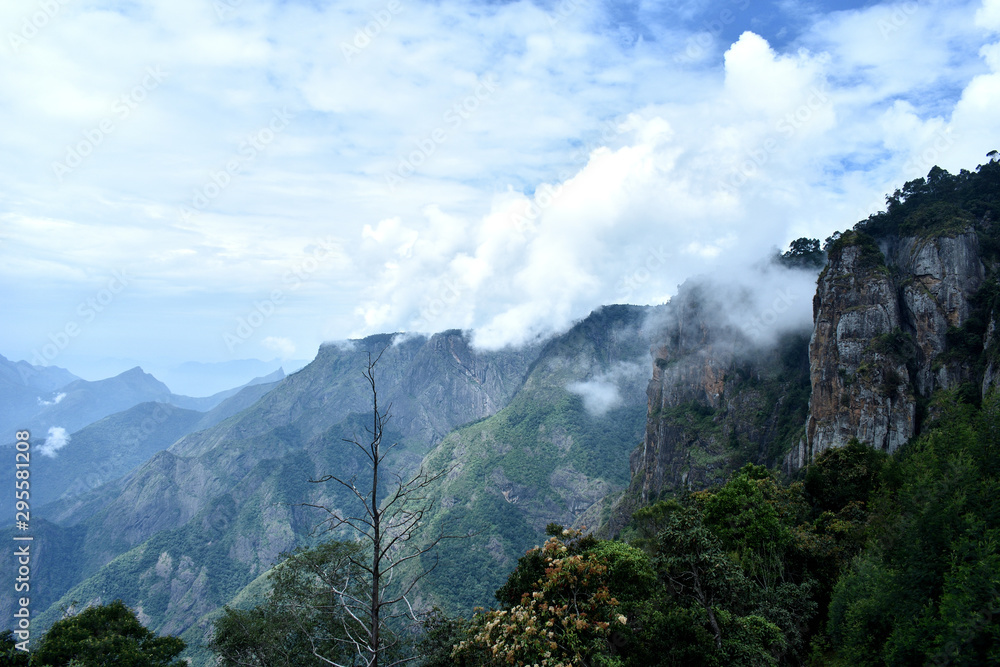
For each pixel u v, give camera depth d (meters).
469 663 31.30
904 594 30.06
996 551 26.83
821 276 112.19
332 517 19.06
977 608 24.89
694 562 35.41
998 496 29.30
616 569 36.47
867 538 46.84
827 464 72.19
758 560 47.44
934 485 31.62
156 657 41.69
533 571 37.03
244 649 38.06
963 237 97.00
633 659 31.28
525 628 27.41
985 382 82.25
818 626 43.09
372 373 19.36
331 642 33.50
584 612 30.00
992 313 87.88
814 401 108.00
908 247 105.31
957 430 36.91
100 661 38.16
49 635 39.81
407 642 29.78
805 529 55.44
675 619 31.77
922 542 30.53
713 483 136.62
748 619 34.91
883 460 66.56
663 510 59.03
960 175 115.88
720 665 30.58
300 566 36.56
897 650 28.14
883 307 100.19
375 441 19.36
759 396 143.88
